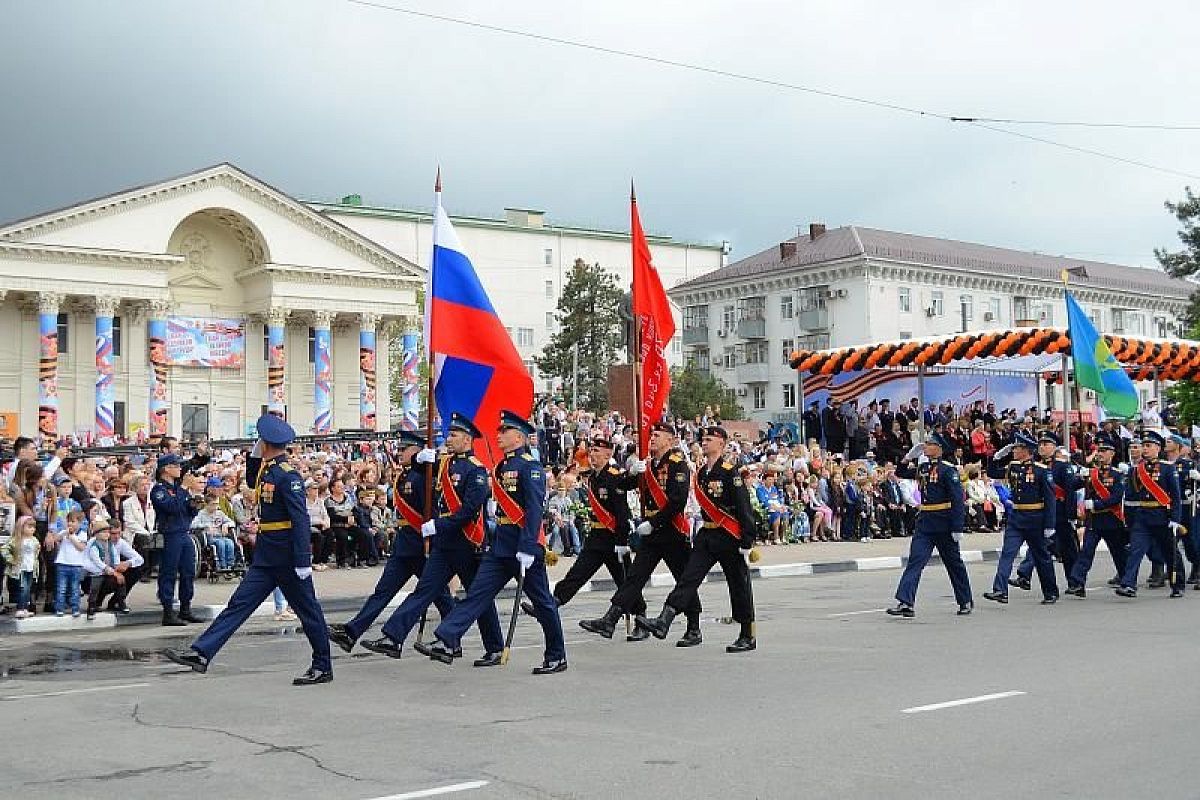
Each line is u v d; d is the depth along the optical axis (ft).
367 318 207.10
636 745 23.98
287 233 199.82
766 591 60.29
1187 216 184.75
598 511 42.98
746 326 239.91
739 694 29.89
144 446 119.44
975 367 125.39
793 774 21.40
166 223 189.78
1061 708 27.43
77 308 187.21
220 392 200.85
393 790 20.57
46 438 150.71
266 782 21.24
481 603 34.55
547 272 314.35
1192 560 56.80
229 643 43.01
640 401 45.37
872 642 39.42
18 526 48.62
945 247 240.12
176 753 23.75
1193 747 23.50
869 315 218.18
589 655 37.91
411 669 35.32
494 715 27.53
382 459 98.27
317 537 69.10
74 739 25.31
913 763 22.20
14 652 40.98
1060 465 56.03
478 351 41.14
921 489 47.55
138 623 50.29
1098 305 252.21
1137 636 39.73
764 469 88.99
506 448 35.06
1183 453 57.57
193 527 63.05
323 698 30.22
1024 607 49.67
